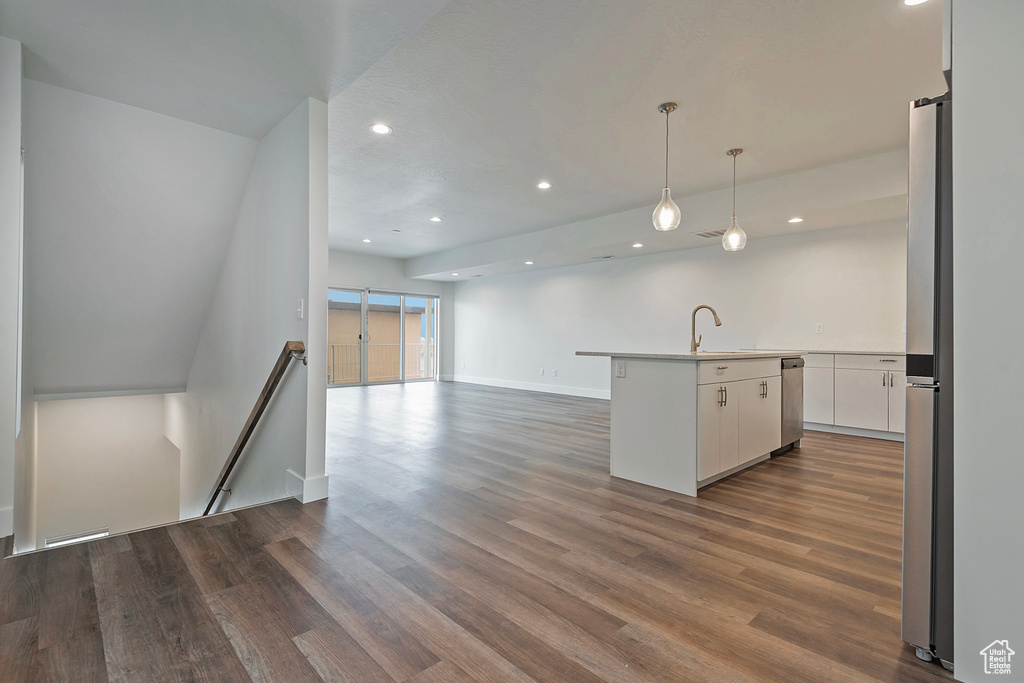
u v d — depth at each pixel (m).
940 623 1.36
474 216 6.06
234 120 2.97
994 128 1.21
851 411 4.67
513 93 3.01
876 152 3.91
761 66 2.69
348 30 2.08
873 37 2.42
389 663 1.37
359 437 4.54
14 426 2.10
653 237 5.59
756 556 2.08
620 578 1.88
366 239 7.54
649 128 3.48
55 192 2.96
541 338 8.55
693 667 1.36
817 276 5.24
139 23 2.03
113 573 1.87
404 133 3.58
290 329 2.85
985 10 1.23
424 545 2.17
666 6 2.21
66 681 1.27
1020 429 1.18
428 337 10.43
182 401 5.14
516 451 4.00
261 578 1.85
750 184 4.71
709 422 3.00
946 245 1.35
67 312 3.73
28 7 1.91
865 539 2.26
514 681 1.30
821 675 1.33
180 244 3.65
